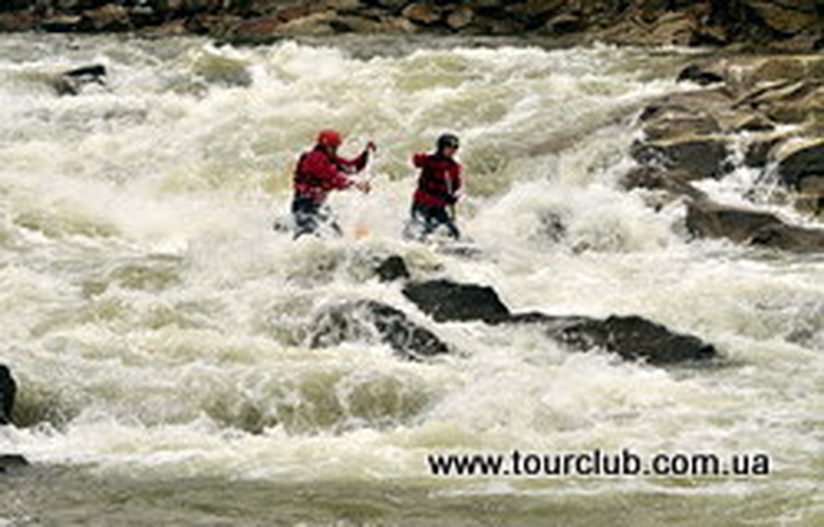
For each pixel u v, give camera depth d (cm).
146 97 6066
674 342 3303
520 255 4188
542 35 7931
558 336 3338
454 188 4347
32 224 4506
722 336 3484
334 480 2539
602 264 4134
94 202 4738
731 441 2708
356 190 4941
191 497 2453
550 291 3797
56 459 2688
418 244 3984
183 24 8538
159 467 2627
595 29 7888
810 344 3466
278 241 3884
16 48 7550
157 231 4578
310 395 2948
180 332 3288
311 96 6097
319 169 4225
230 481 2539
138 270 3812
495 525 2312
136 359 3144
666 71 6359
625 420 2847
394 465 2617
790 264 4091
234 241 3900
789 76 5794
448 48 7294
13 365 3066
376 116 5734
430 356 3216
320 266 3719
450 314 3453
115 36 8338
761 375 3183
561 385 3003
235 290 3619
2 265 3988
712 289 3734
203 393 2952
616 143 5119
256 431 2886
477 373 3081
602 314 3588
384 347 3259
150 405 2927
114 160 5247
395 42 7631
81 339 3238
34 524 2317
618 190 4844
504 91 5962
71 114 5728
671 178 4862
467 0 8181
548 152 5188
